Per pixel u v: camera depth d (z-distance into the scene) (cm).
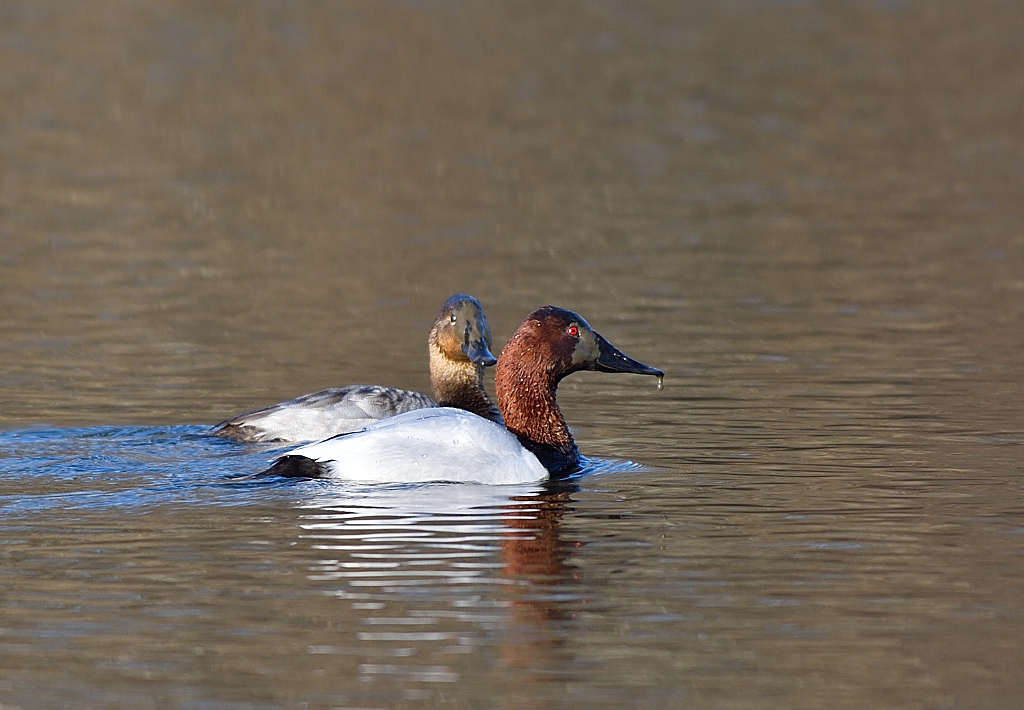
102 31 5284
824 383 1616
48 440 1346
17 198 2870
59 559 1007
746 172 3212
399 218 2753
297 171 3212
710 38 5269
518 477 1223
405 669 837
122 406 1519
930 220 2711
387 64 4728
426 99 4153
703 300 2095
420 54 4909
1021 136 3631
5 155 3309
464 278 2250
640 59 4822
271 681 822
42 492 1162
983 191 2983
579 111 3984
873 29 5453
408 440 1209
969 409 1480
